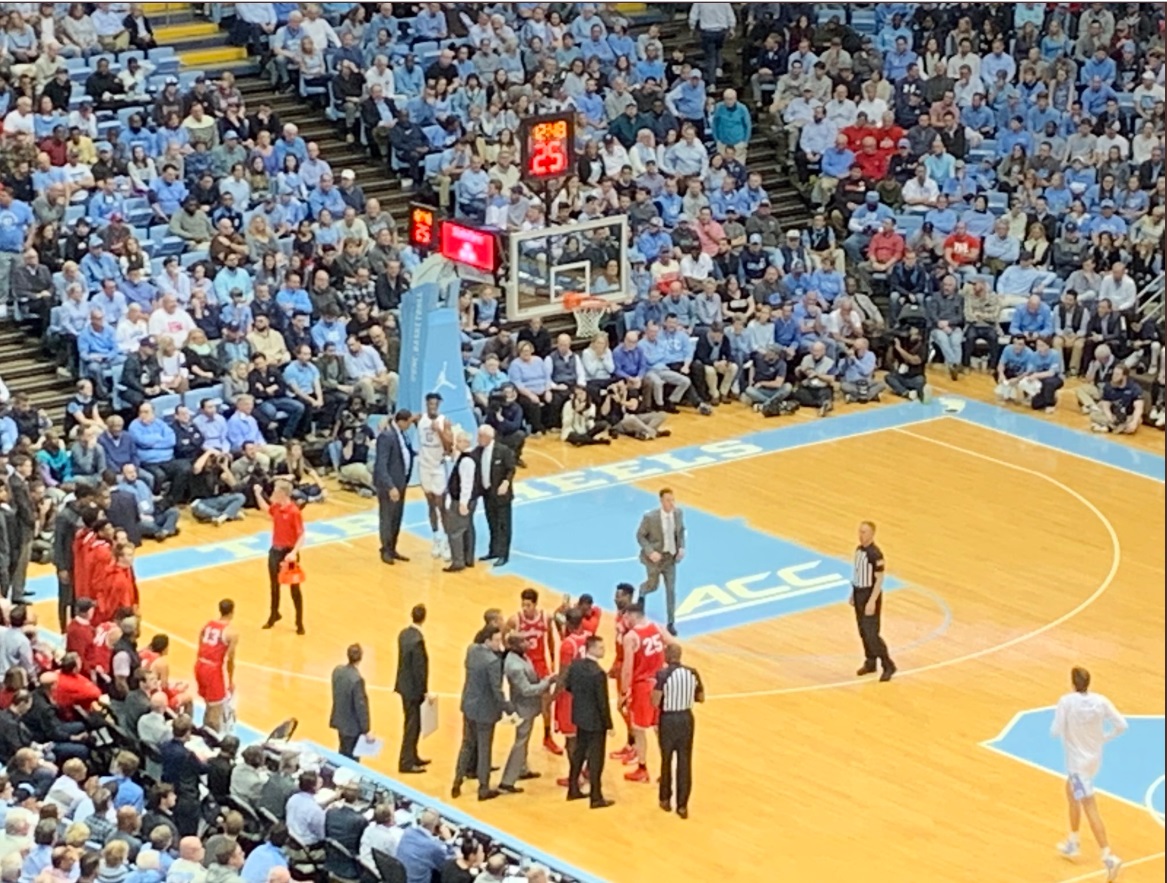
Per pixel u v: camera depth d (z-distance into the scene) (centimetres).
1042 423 4219
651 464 3981
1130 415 4166
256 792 2411
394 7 4856
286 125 4347
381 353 3972
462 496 3444
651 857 2619
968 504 3825
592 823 2692
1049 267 4556
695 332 4259
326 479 3853
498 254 3862
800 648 3231
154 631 3241
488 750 2733
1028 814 2755
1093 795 2592
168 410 3781
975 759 2898
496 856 2266
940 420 4228
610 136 4622
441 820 2395
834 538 3656
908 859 2636
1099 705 2578
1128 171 4669
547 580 3466
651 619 3341
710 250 4462
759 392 4238
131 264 3931
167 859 2192
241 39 4716
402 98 4631
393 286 4119
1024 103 4909
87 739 2598
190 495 3691
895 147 4788
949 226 4653
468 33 4866
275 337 3919
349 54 4656
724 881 2570
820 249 4619
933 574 3519
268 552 3481
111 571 3023
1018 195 4662
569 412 4062
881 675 3138
